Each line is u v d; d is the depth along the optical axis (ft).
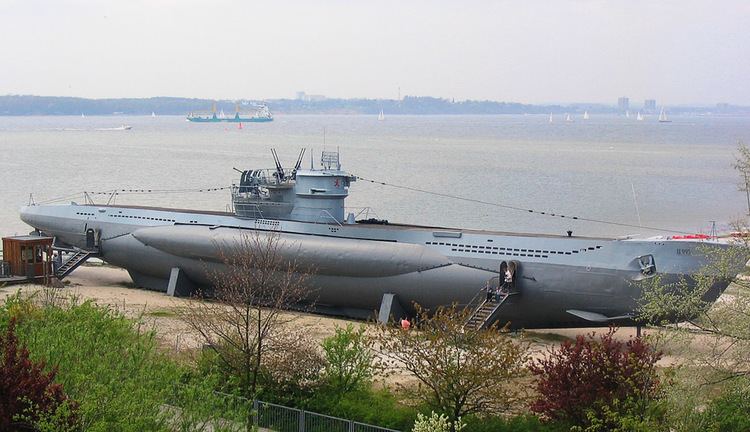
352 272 151.74
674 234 273.13
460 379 93.09
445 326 98.27
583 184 412.77
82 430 75.20
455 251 146.20
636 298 131.03
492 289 140.56
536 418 93.35
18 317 103.40
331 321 153.07
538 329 146.51
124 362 88.89
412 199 352.08
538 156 610.24
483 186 403.34
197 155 602.44
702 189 392.88
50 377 78.18
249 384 101.45
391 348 102.06
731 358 90.94
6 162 511.40
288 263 156.35
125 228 187.32
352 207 325.83
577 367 90.89
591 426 85.20
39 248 182.60
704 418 87.30
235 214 176.14
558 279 136.87
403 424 93.97
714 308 96.68
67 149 655.76
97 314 102.53
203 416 83.46
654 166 517.96
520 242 142.31
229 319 107.86
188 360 114.21
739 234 109.60
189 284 177.78
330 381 101.86
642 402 87.10
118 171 462.19
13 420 74.54
